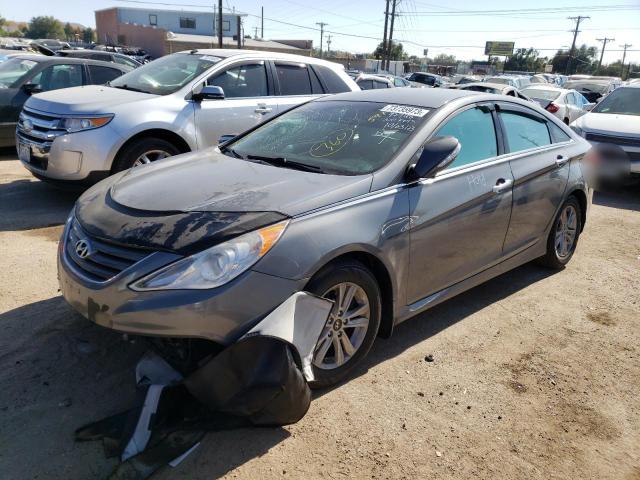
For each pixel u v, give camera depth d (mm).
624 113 9328
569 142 5012
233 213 2748
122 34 64312
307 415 2861
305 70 7426
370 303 3143
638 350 3779
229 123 6621
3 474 2357
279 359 2504
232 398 2439
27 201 6359
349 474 2490
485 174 3885
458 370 3389
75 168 5773
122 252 2660
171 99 6266
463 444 2740
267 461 2525
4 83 8656
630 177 8234
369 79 15102
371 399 3039
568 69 72125
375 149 3498
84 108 5820
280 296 2645
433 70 67750
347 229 2930
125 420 2582
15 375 3023
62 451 2498
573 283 4906
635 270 5316
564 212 4977
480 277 4047
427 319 4062
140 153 6066
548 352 3682
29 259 4621
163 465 2393
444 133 3691
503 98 4402
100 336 3428
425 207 3373
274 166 3480
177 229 2646
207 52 7062
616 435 2891
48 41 41625
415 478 2494
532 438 2822
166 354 2674
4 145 8508
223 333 2539
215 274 2518
